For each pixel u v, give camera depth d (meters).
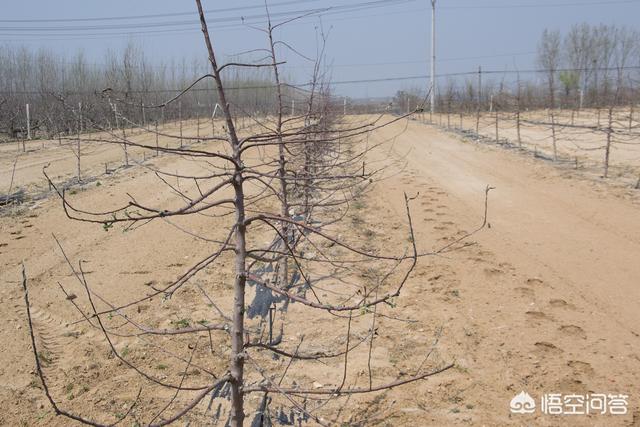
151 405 4.27
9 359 4.88
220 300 6.17
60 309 5.89
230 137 3.06
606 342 5.07
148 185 12.32
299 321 5.64
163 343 5.16
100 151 17.91
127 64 22.78
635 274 6.64
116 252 7.76
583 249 7.59
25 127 23.86
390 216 9.75
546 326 5.41
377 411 4.18
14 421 4.07
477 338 5.21
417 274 6.85
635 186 11.08
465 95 36.22
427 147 18.92
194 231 8.82
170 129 22.98
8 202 10.45
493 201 10.61
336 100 11.48
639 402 4.18
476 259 7.30
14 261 7.35
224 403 4.30
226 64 2.79
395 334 5.34
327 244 7.99
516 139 20.02
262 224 9.02
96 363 4.84
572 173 12.70
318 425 4.03
